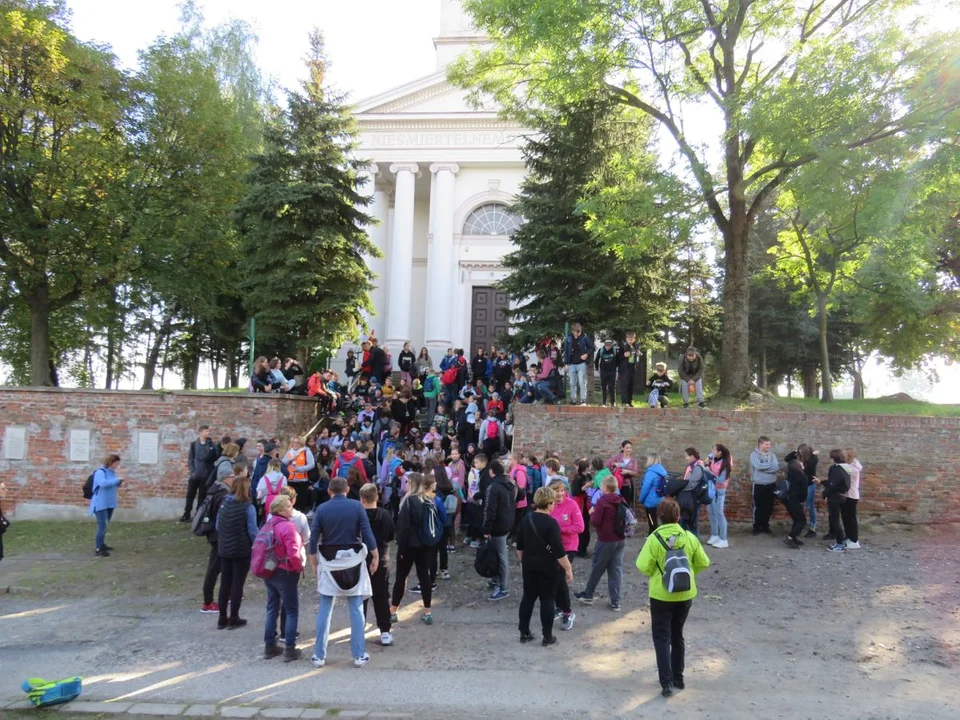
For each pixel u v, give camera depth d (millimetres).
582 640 8195
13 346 32094
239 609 9539
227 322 32406
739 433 14062
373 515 8211
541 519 8047
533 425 14719
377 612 8094
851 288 24094
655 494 11477
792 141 13141
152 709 6383
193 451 15320
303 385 19453
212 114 24297
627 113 20188
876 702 6449
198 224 23328
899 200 12797
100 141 22000
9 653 7973
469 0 16953
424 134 32844
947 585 10055
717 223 17016
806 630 8422
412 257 34938
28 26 20391
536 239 19906
